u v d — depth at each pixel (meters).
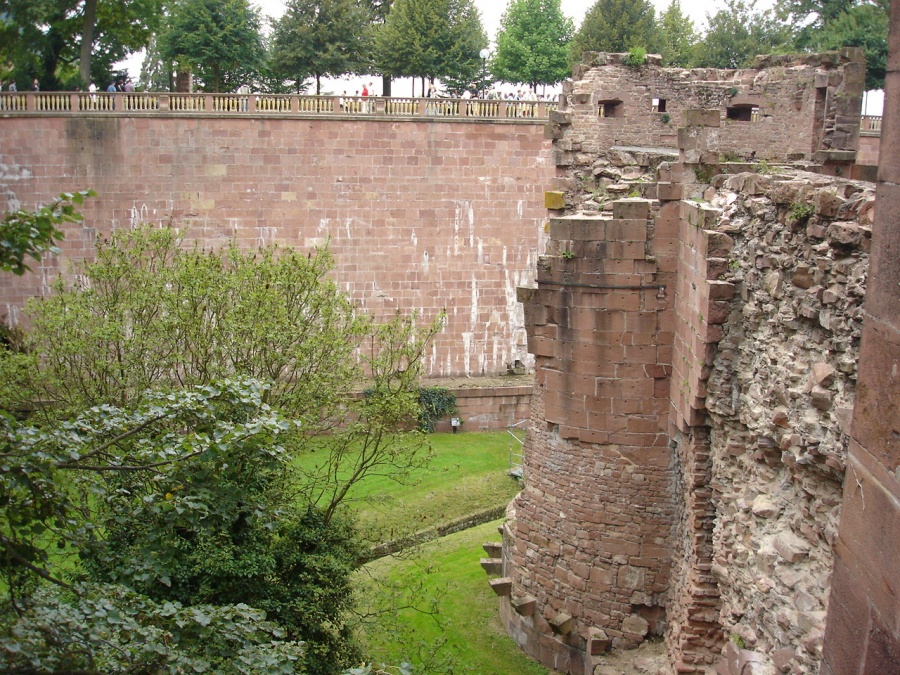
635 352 17.97
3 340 27.83
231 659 11.30
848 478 8.00
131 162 40.56
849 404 10.69
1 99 39.75
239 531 17.92
